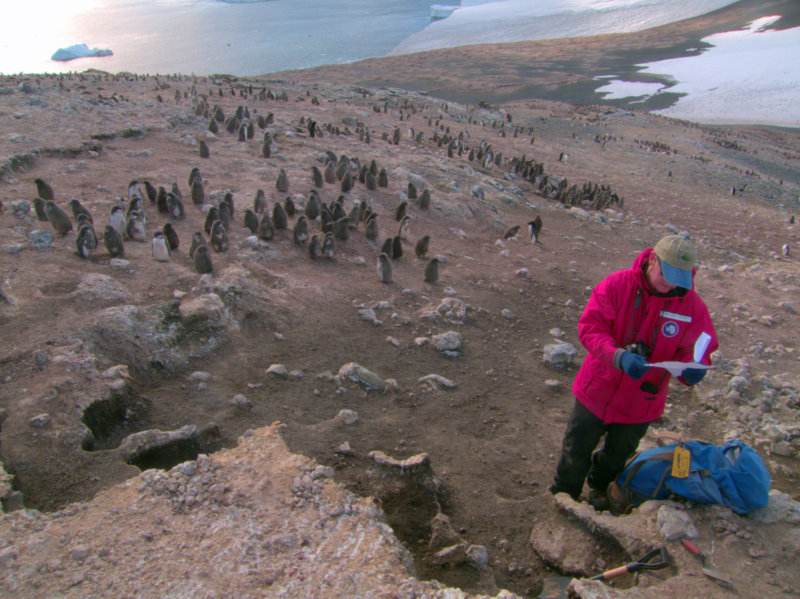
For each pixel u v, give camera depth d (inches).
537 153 1223.5
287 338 282.8
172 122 634.8
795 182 1486.2
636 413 168.1
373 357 280.5
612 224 695.7
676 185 1176.8
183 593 126.8
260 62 3417.8
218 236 338.0
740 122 2287.2
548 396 274.8
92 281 265.6
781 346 347.6
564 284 434.3
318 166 584.7
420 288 369.4
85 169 457.4
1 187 395.2
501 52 3607.3
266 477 168.4
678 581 141.3
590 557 162.4
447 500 190.1
